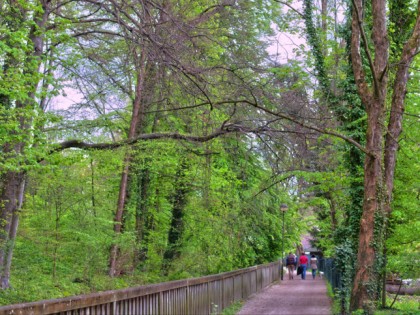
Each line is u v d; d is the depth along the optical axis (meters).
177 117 19.91
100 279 16.23
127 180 20.81
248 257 29.91
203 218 21.91
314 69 20.88
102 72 17.08
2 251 13.42
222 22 19.03
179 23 14.10
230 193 22.91
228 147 20.06
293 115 16.91
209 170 20.56
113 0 14.08
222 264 23.38
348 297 16.56
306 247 71.44
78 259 16.45
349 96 19.30
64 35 13.48
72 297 7.53
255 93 17.05
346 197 20.27
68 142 16.08
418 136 19.06
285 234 38.84
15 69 10.98
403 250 18.00
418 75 20.12
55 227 16.53
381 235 15.80
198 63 16.11
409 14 20.83
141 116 19.75
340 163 20.97
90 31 16.41
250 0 19.92
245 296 22.48
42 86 13.74
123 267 18.53
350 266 16.91
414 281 17.94
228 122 17.95
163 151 18.42
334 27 21.23
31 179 15.33
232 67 17.09
